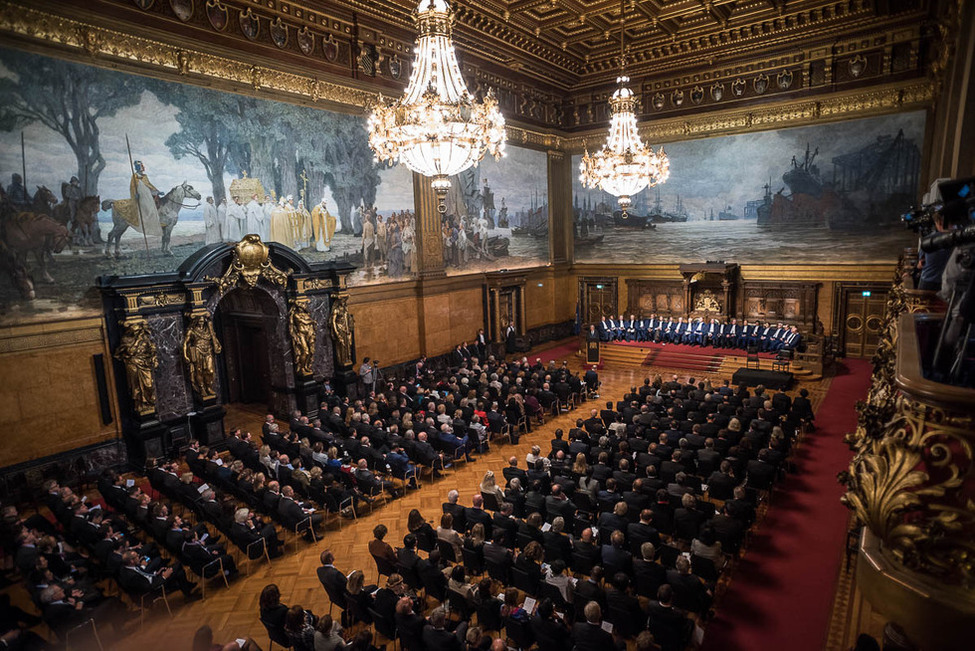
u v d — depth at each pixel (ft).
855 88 72.02
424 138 29.94
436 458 44.96
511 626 24.18
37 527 34.60
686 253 88.07
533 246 92.22
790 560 32.35
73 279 42.78
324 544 36.29
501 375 64.13
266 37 53.78
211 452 44.27
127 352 44.96
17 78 39.27
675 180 87.51
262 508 37.35
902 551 7.67
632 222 92.38
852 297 76.43
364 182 64.39
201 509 36.42
